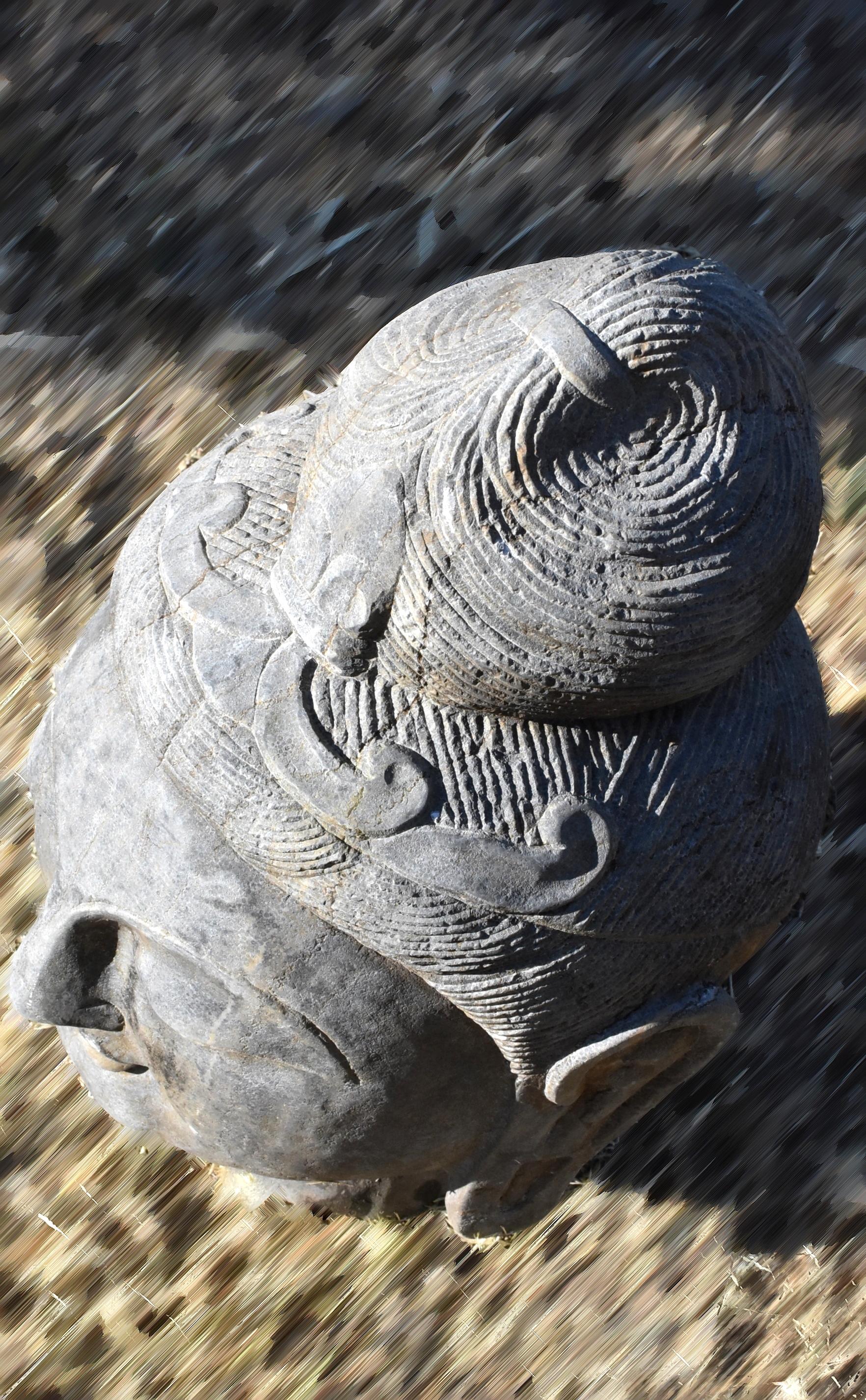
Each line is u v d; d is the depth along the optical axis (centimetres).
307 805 243
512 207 579
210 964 260
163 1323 367
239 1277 374
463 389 229
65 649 464
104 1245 376
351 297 552
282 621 253
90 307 547
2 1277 371
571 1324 370
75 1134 389
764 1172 390
